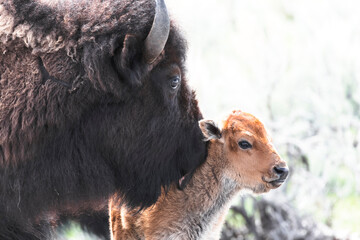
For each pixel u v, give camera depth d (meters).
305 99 38.28
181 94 17.77
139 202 18.19
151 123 17.23
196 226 19.38
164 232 19.08
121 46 16.41
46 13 16.41
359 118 38.41
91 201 17.48
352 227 32.53
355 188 35.69
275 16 50.94
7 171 16.11
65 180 16.64
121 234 19.39
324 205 32.12
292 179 32.38
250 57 44.91
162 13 15.94
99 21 16.48
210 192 19.31
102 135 16.88
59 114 16.19
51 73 16.14
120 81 16.45
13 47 16.14
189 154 18.30
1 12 16.27
